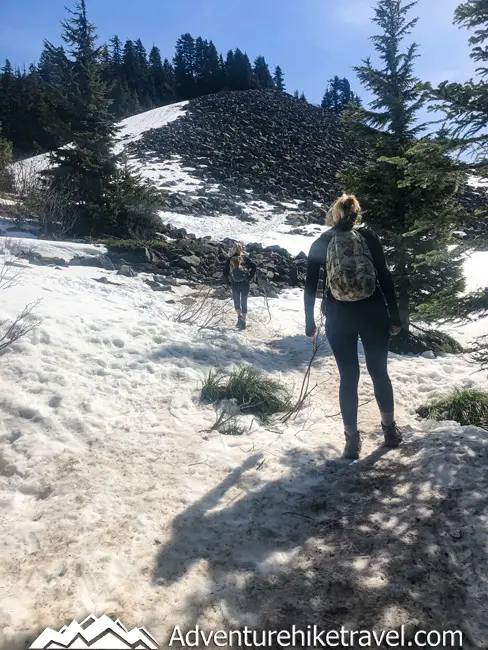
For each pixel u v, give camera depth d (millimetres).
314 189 34281
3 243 9883
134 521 2600
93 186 14195
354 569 2260
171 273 11508
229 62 99375
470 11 4059
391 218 8148
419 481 2975
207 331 6891
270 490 2984
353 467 3291
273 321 9062
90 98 14414
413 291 7902
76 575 2188
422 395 5043
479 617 1951
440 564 2252
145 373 4793
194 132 46312
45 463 3117
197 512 2719
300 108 69875
